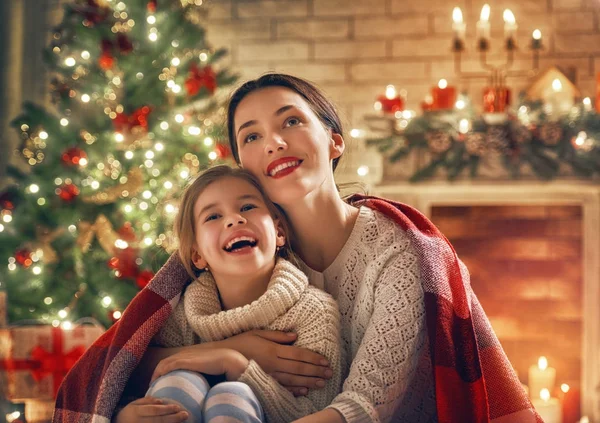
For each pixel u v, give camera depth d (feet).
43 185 11.05
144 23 11.64
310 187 4.82
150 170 11.19
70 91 11.66
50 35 14.26
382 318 4.51
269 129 4.87
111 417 4.71
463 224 12.33
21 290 10.91
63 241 11.03
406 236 4.83
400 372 4.39
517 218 12.23
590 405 12.00
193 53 12.14
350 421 4.13
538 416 4.95
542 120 11.67
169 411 4.15
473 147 11.60
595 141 11.55
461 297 4.70
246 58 13.83
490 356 4.98
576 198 11.94
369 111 13.56
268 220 4.87
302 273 4.90
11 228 11.48
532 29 13.17
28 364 7.65
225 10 13.88
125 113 11.21
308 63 13.70
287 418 4.50
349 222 5.12
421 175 11.82
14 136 13.56
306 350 4.62
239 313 4.76
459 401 4.47
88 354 5.07
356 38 13.60
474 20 13.29
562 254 12.14
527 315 12.25
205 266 5.12
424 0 13.44
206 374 4.62
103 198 10.85
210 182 4.96
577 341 12.13
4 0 13.69
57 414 5.08
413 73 13.46
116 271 10.69
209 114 11.81
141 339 4.84
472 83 13.30
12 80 13.65
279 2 13.78
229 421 4.12
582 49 13.09
